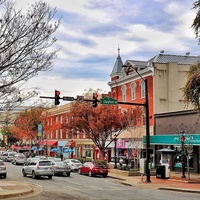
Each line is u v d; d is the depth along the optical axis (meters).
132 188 25.33
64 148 72.69
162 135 38.75
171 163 39.28
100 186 26.56
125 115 44.62
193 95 28.20
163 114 41.94
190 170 36.75
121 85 52.75
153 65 45.06
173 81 45.56
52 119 79.19
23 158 56.72
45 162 32.78
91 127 44.84
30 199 18.78
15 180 30.30
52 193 21.70
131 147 44.31
